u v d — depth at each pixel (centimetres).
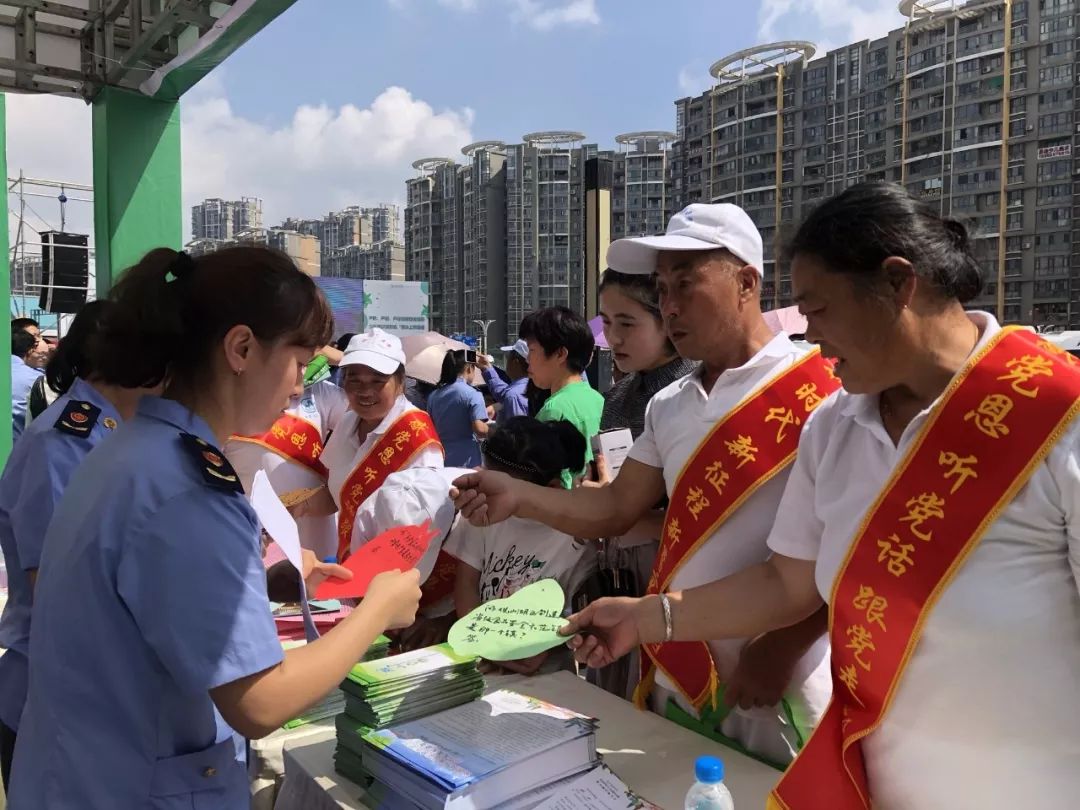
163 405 100
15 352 585
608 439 215
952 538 97
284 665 96
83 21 355
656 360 217
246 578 93
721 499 146
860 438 112
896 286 95
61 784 93
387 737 123
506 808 113
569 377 287
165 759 97
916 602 99
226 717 93
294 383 106
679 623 128
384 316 1409
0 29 341
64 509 100
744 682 140
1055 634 93
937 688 99
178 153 381
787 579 126
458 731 126
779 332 159
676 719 155
